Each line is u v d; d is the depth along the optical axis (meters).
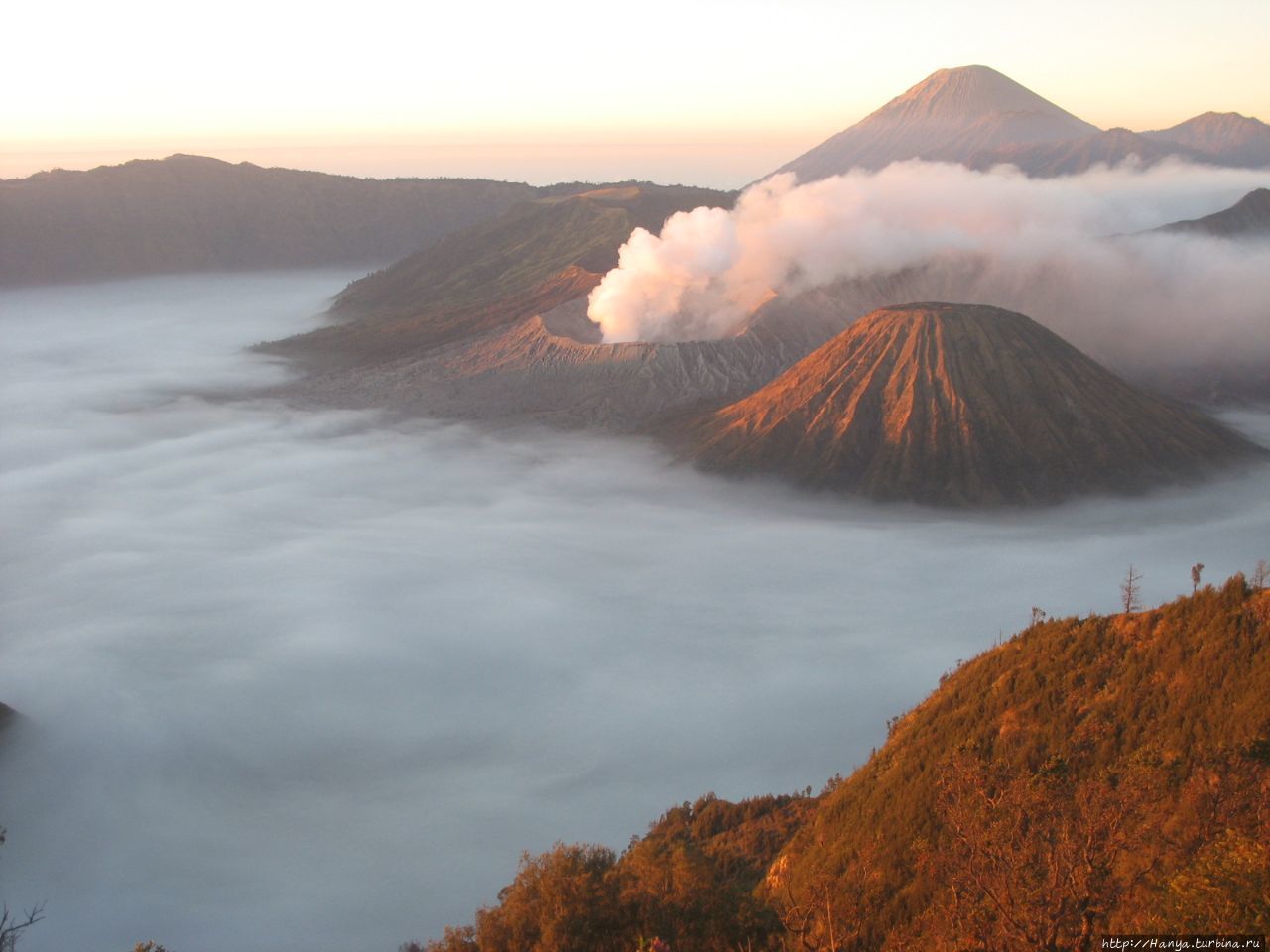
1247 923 19.92
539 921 29.84
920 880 32.62
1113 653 42.56
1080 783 31.66
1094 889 21.94
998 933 21.42
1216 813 26.22
